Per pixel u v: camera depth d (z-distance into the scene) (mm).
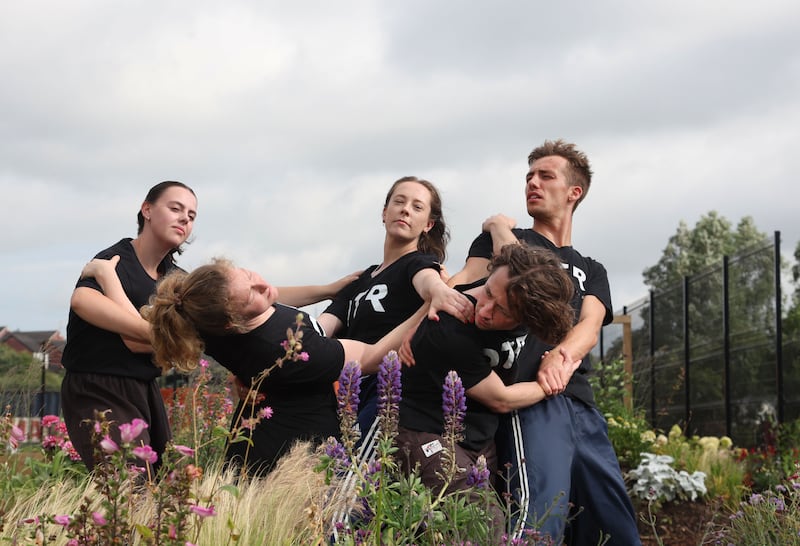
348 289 4676
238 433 3109
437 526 2994
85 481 3777
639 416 10508
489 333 3543
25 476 3947
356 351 3752
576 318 4434
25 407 5949
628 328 14461
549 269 3346
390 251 4578
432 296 3727
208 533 2787
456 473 3488
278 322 3580
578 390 4293
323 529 3012
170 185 4480
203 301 3328
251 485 3166
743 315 13352
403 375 3650
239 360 3555
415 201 4527
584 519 4188
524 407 3977
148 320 3424
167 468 2584
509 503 3268
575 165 4742
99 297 4113
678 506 7555
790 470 7848
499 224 4523
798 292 18344
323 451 3309
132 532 2533
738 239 60000
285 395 3693
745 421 13227
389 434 3039
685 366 15438
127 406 4164
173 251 4637
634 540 4160
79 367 4180
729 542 4191
